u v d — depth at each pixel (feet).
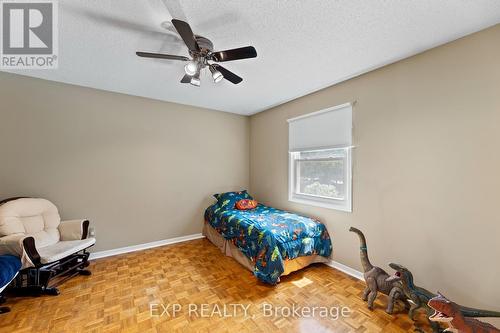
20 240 6.31
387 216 7.25
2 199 8.01
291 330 5.37
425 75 6.38
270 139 12.71
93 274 8.06
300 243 8.16
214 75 6.17
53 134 8.87
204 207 12.73
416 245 6.56
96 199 9.73
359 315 5.93
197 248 10.83
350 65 7.34
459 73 5.75
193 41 5.02
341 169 8.93
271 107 12.52
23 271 6.68
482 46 5.38
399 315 5.94
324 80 8.61
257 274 7.42
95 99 9.68
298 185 10.98
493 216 5.23
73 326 5.41
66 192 9.11
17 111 8.25
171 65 7.53
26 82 8.39
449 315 4.48
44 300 6.44
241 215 9.88
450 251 5.90
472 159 5.53
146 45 6.33
